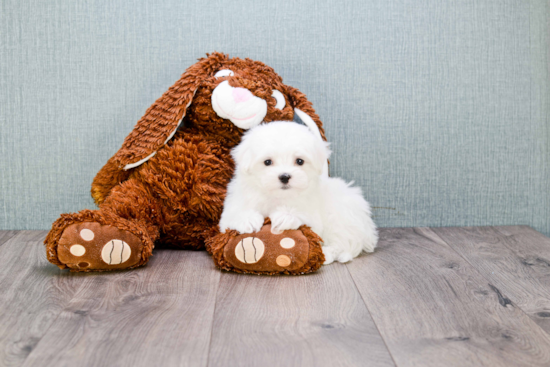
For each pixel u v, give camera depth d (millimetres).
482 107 1844
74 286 1243
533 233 1785
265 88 1552
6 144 1776
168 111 1528
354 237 1477
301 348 934
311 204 1409
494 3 1801
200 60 1641
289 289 1236
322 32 1777
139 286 1248
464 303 1154
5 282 1269
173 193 1502
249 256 1313
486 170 1874
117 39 1747
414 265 1430
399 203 1873
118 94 1772
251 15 1757
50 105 1766
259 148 1304
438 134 1846
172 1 1739
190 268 1396
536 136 1869
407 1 1781
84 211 1337
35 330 997
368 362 888
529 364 883
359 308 1121
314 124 1650
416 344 955
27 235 1739
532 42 1824
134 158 1517
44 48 1737
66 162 1796
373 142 1836
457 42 1809
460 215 1893
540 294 1213
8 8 1714
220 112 1504
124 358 893
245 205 1392
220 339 965
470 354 917
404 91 1818
